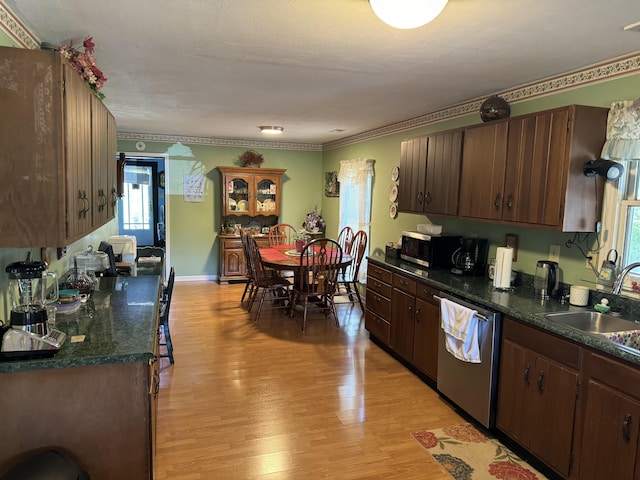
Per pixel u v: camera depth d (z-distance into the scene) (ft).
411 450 8.32
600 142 8.21
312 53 8.30
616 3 5.86
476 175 10.50
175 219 22.77
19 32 6.84
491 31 6.98
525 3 5.91
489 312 8.61
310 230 23.34
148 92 11.94
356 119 15.80
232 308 17.83
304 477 7.45
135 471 5.92
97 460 5.79
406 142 13.65
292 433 8.78
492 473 7.70
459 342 9.21
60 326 6.80
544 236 9.78
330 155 23.68
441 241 12.18
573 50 7.82
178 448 8.17
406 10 5.38
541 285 9.25
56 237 5.59
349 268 20.04
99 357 5.57
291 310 16.66
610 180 8.18
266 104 13.37
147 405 5.86
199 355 12.77
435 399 10.41
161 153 22.11
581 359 6.75
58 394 5.58
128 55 8.62
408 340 11.88
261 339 14.24
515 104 10.66
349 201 20.75
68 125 5.70
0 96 5.31
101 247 11.68
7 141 5.36
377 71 9.43
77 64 6.64
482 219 10.34
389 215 17.16
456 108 12.92
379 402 10.19
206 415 9.39
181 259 23.12
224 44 7.91
